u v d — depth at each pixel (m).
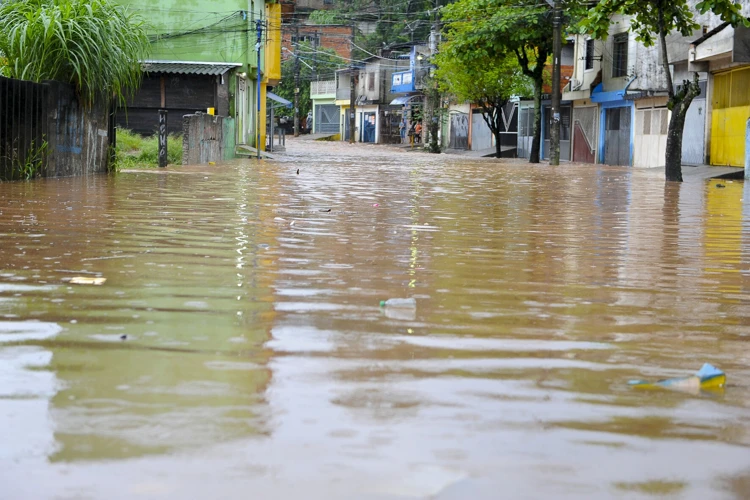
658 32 31.95
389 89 103.00
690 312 7.06
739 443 3.84
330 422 3.96
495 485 3.29
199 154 37.84
